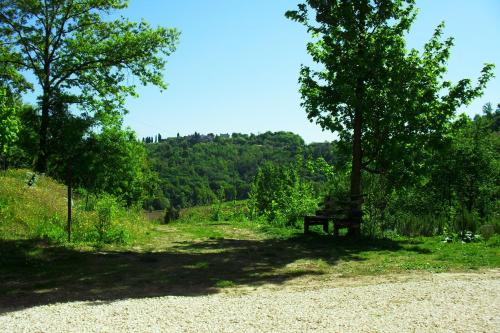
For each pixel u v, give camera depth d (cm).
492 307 663
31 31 2805
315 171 2102
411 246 1353
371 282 862
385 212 1814
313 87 1711
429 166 1662
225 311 650
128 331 562
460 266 1012
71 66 2908
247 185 12838
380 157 1664
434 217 1905
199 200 10694
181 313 639
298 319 610
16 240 1202
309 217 1680
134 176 3884
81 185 2544
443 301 696
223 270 1005
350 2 1619
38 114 2556
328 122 1720
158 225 2098
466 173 2408
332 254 1220
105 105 2938
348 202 1598
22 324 590
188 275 947
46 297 760
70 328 573
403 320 604
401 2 1670
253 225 2081
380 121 1634
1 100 1335
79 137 2533
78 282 875
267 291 800
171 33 3005
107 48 2895
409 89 1596
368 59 1577
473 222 1723
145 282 880
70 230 1305
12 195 1552
